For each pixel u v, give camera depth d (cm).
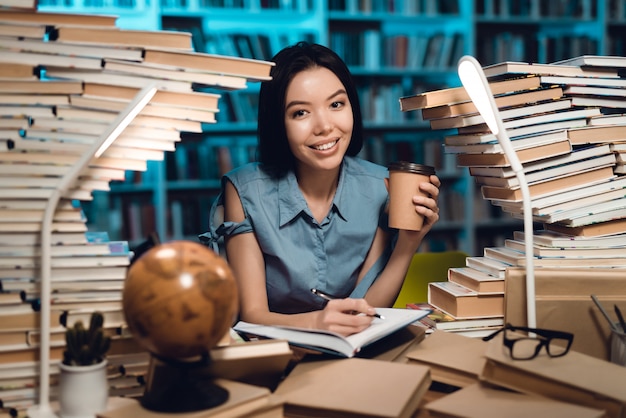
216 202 173
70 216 106
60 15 105
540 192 135
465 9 432
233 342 112
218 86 117
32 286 104
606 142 138
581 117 138
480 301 133
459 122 138
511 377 98
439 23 454
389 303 163
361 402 90
